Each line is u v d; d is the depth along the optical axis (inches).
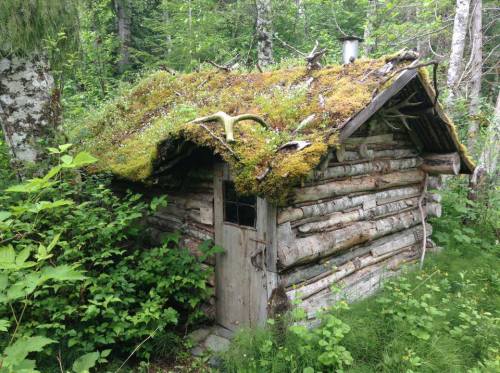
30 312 151.3
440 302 194.5
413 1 434.3
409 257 237.5
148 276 176.6
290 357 142.6
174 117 232.7
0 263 70.8
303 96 185.8
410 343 156.6
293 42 538.6
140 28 658.2
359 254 204.1
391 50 391.5
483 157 306.3
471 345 161.9
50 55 212.8
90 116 315.9
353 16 558.9
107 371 151.3
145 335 170.2
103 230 170.4
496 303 202.4
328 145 144.6
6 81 191.8
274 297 163.3
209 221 197.5
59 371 146.3
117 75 579.8
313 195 172.6
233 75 264.4
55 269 76.6
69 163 89.9
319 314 153.6
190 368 164.9
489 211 301.0
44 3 185.6
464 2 314.0
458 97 350.6
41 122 199.5
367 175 206.2
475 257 256.2
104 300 163.0
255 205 173.0
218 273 195.6
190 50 453.1
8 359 67.7
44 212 164.7
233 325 191.0
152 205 182.1
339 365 136.0
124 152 223.1
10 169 205.0
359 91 167.2
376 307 182.2
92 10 458.3
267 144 151.6
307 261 172.6
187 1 471.5
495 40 514.9
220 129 163.0
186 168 199.6
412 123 221.3
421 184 249.1
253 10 513.7
